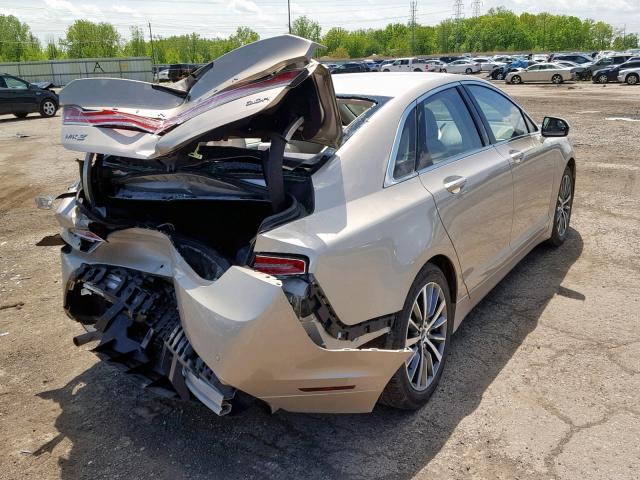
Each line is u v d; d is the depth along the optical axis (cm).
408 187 309
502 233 407
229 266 260
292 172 282
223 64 278
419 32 15212
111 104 292
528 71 4134
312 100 260
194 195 291
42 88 2278
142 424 318
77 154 1248
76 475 281
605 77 3772
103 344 293
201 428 313
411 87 350
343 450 291
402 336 294
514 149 428
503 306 439
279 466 281
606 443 286
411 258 291
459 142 373
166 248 286
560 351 372
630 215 657
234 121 241
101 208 317
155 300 288
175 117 268
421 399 317
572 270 503
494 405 320
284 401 261
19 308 467
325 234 256
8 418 326
